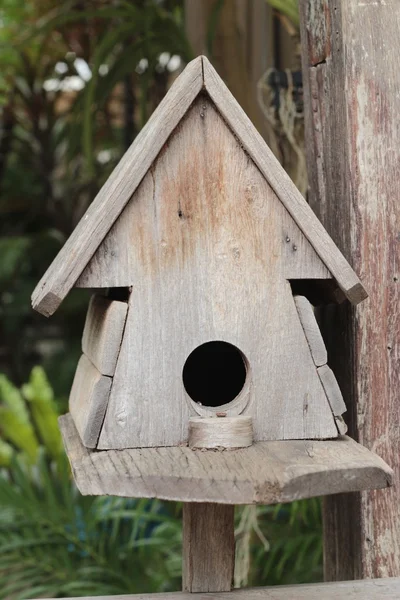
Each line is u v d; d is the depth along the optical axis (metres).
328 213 1.30
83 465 1.12
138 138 1.18
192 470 1.10
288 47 1.63
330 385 1.18
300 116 1.49
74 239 1.18
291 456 1.13
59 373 3.16
